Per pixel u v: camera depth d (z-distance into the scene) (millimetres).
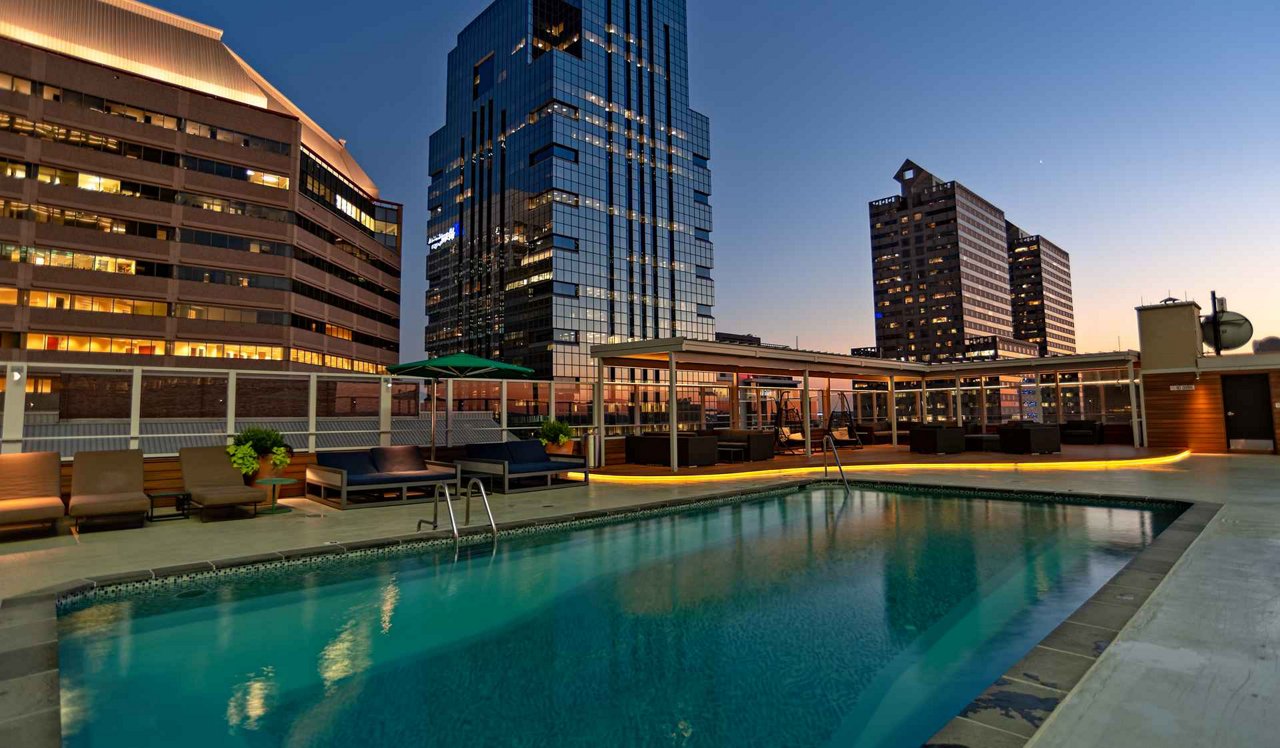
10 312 42000
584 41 98812
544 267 93000
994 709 2678
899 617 4910
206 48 62438
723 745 3021
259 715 3334
